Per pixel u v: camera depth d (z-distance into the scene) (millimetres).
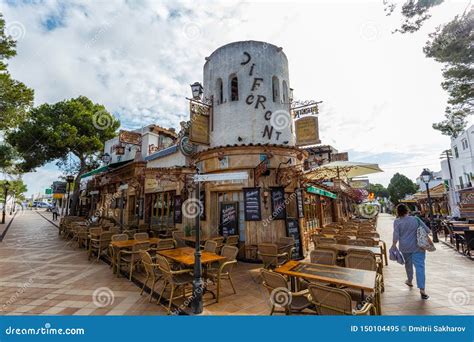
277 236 7957
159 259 4656
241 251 8086
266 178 8195
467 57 6875
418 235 4676
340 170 9820
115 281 5941
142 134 14891
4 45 9062
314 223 12234
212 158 8797
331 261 4672
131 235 9688
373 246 5902
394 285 5344
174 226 10430
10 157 15562
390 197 53562
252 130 8680
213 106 9469
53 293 5121
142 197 13180
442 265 7102
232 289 5352
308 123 8703
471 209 13688
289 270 3859
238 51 9258
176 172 9945
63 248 10453
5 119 10609
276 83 9594
